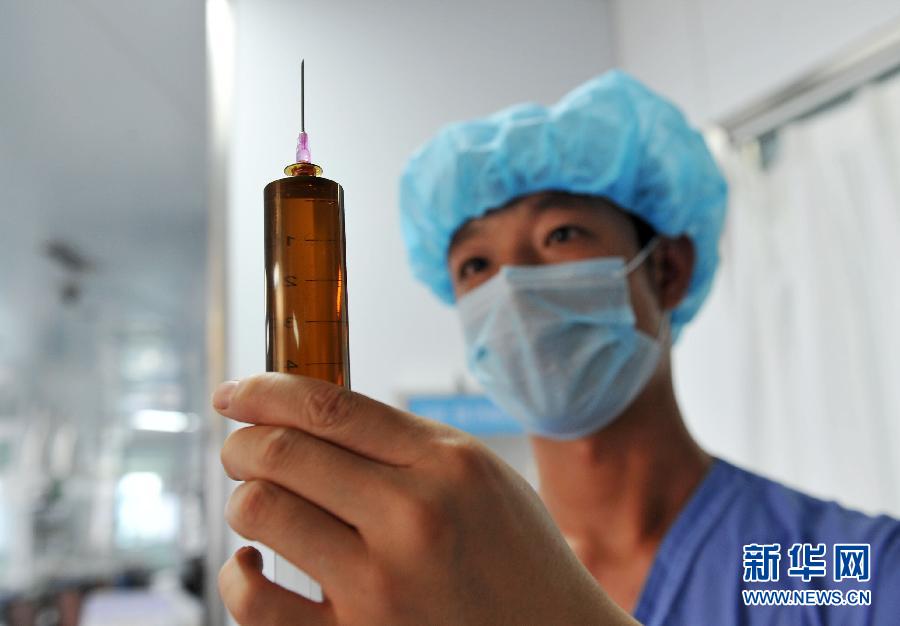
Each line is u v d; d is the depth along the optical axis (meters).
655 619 0.93
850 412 1.64
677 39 2.00
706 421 1.96
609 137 1.16
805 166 1.73
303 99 0.67
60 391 6.56
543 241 1.16
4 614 3.95
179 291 4.71
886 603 0.83
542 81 1.86
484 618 0.49
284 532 0.49
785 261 1.79
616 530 1.08
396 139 1.67
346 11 1.70
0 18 1.91
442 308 1.67
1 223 3.54
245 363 1.51
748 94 1.79
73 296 4.77
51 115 2.46
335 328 0.59
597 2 1.98
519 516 0.52
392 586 0.48
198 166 2.91
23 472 6.31
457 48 1.79
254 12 1.65
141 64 2.14
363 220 1.63
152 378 6.45
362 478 0.48
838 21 1.59
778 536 0.96
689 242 1.28
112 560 5.70
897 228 1.54
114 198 3.23
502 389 1.14
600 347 1.09
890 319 1.57
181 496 4.71
